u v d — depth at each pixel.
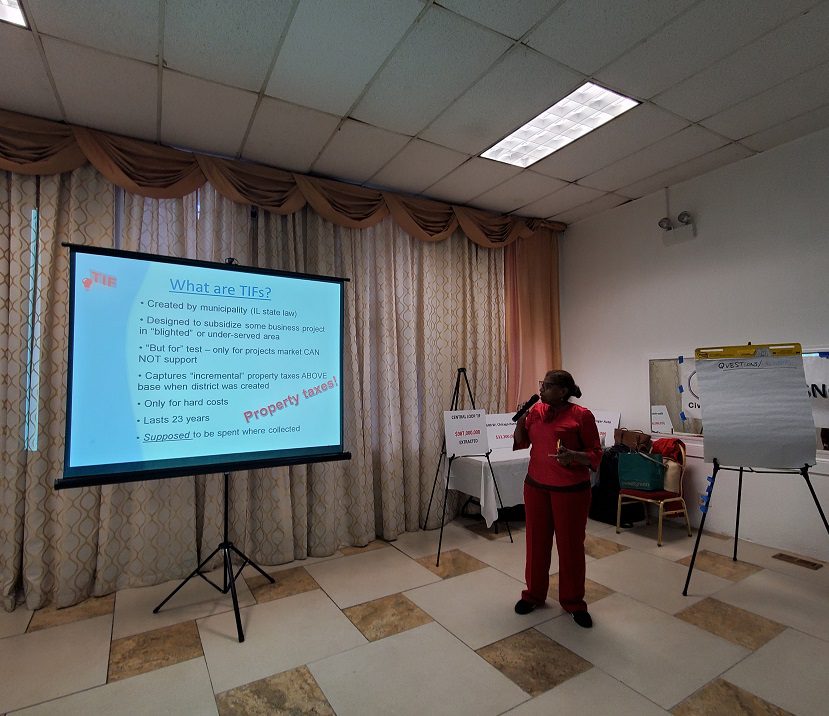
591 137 3.05
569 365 4.68
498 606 2.53
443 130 2.92
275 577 2.94
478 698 1.82
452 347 4.13
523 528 3.79
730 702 1.78
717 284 3.53
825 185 2.99
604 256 4.36
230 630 2.32
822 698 1.79
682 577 2.84
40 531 2.58
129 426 2.34
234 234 3.19
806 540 3.08
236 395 2.62
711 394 2.74
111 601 2.63
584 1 1.94
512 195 3.95
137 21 2.00
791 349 2.66
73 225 2.74
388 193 3.70
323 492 3.32
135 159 2.85
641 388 4.04
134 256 2.41
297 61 2.27
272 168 3.32
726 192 3.47
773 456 2.60
